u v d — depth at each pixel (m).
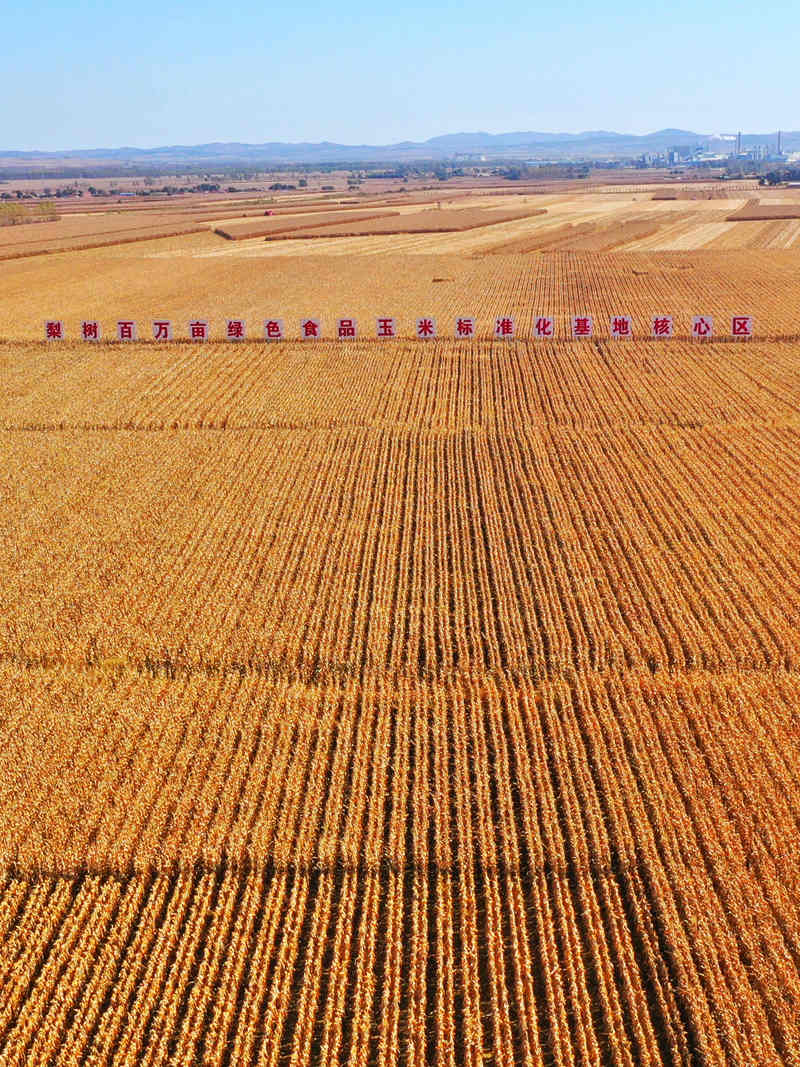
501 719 18.39
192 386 40.91
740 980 12.96
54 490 29.98
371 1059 12.38
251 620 21.91
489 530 26.22
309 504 28.45
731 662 19.88
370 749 17.66
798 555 24.28
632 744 17.45
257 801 16.44
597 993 13.06
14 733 18.34
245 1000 12.98
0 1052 12.59
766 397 37.22
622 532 25.86
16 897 14.82
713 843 15.12
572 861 15.02
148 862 15.16
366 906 14.33
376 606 22.25
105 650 20.94
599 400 37.78
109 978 13.49
